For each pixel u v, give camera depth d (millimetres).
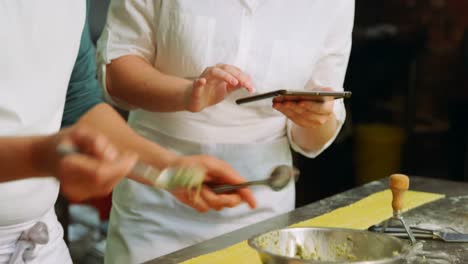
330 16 2158
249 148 2170
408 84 5305
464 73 5355
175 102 1954
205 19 2055
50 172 1028
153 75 2018
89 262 3490
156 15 2076
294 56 2117
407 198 2234
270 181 1354
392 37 5246
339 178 5094
